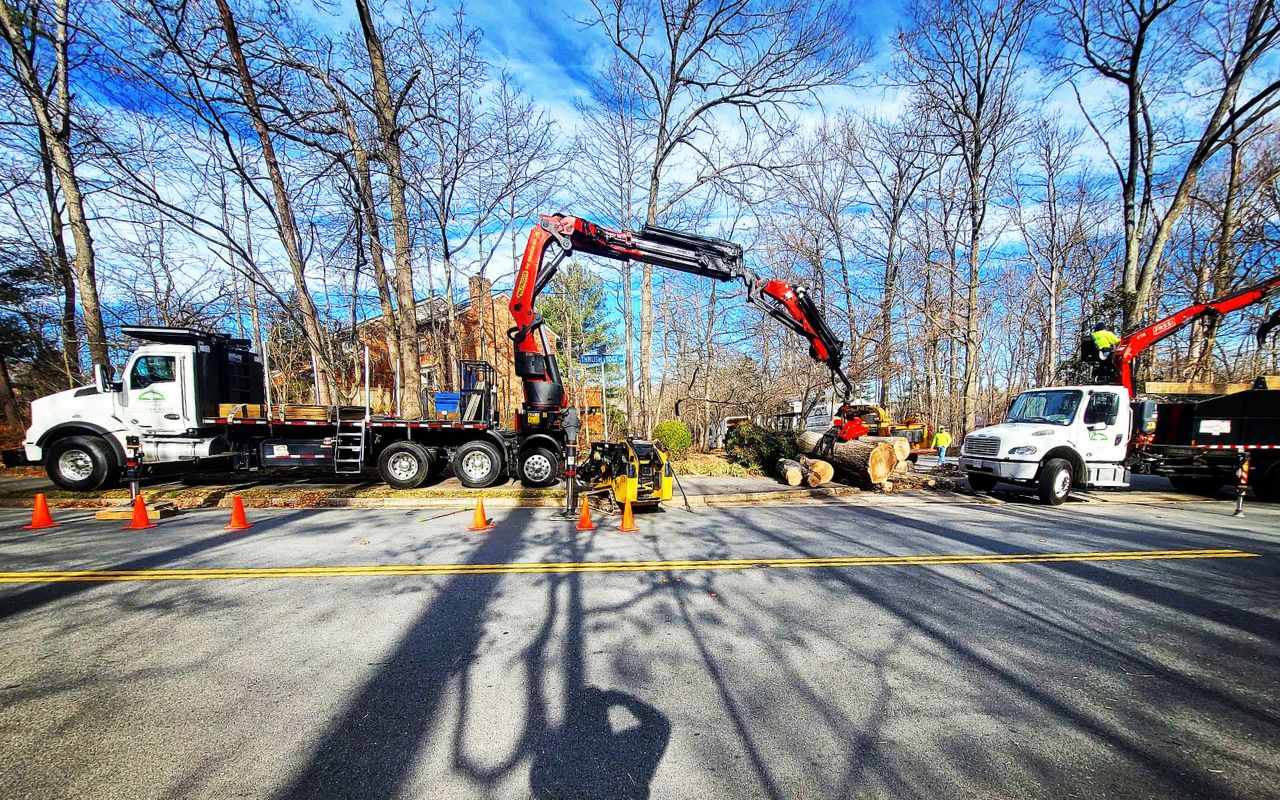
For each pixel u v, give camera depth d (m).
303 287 12.97
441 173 17.36
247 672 3.15
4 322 15.90
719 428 23.78
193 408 9.59
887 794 2.14
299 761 2.35
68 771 2.28
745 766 2.32
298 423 9.93
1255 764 2.37
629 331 18.72
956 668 3.24
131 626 3.80
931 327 19.45
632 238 9.48
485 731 2.57
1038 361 26.70
